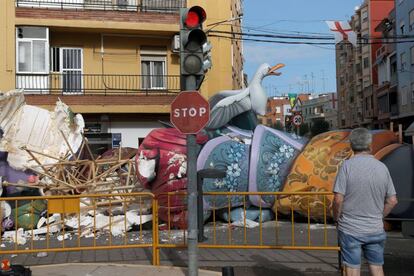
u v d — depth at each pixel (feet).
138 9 78.07
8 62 71.41
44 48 73.10
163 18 76.79
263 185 37.70
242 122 41.47
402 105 154.81
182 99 21.01
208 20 82.28
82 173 40.88
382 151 35.04
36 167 39.50
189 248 21.21
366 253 16.63
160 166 35.37
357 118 238.68
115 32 76.95
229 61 83.87
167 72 79.36
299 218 39.06
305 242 30.86
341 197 16.60
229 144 38.09
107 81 76.74
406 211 33.47
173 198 35.09
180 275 22.98
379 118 188.14
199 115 20.90
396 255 27.63
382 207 16.48
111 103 74.74
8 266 20.38
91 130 75.92
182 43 21.03
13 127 42.22
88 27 74.13
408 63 148.15
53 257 27.94
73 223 35.35
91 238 33.65
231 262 26.17
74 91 75.36
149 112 75.72
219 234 34.19
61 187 37.50
